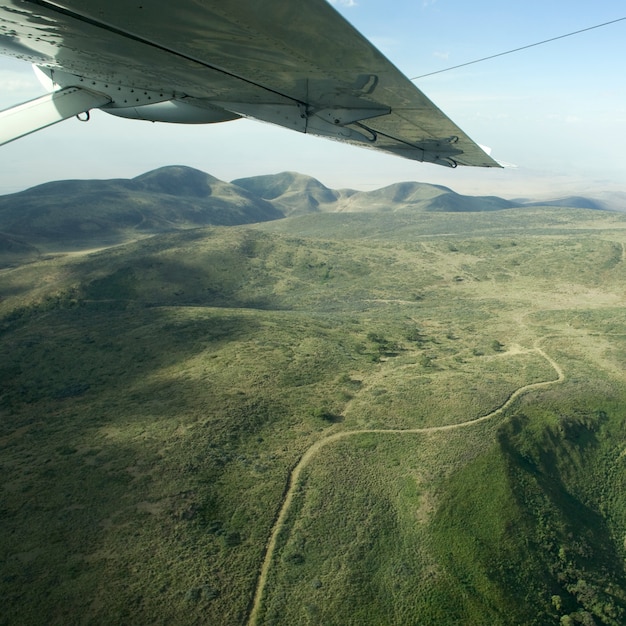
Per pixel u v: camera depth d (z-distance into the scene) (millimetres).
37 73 9469
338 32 4660
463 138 9039
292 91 7348
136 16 5113
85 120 9438
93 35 6102
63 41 6746
